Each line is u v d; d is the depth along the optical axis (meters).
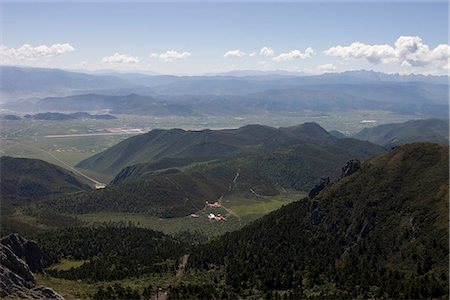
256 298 188.00
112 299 185.75
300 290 190.62
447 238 195.00
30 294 171.50
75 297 184.75
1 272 176.25
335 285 192.62
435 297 161.75
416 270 188.62
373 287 181.50
